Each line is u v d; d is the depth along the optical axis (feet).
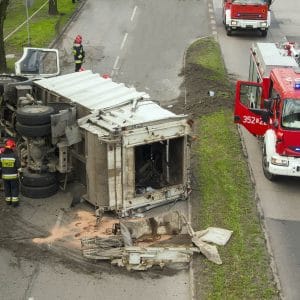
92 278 32.78
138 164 42.14
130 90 44.55
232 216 39.42
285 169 43.42
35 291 31.58
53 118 39.01
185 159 40.83
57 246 35.99
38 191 41.91
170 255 33.71
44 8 112.16
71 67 76.95
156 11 108.37
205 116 58.80
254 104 55.77
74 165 43.14
